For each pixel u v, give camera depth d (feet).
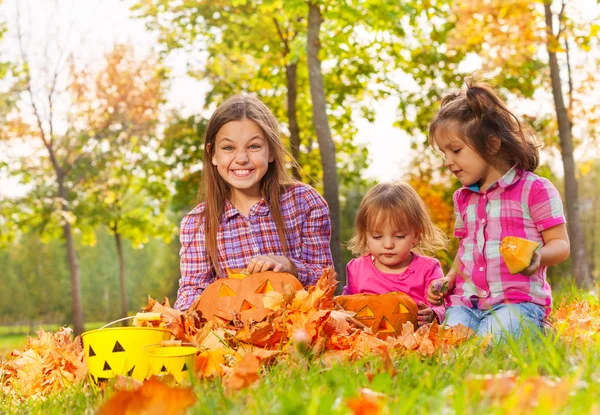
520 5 37.52
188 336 10.01
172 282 140.56
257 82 48.70
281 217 14.28
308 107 49.55
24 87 60.34
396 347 9.75
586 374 5.86
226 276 14.11
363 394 5.41
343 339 9.59
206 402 5.89
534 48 39.27
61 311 153.17
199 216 14.46
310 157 50.14
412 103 49.78
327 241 14.76
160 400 5.83
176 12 47.93
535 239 12.75
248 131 13.69
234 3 41.78
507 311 12.39
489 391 5.14
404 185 14.39
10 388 10.82
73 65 60.80
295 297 9.73
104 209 64.59
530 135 13.35
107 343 8.86
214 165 14.33
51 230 61.72
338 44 36.81
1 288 142.51
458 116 12.77
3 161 61.11
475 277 13.05
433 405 5.07
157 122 61.52
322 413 4.84
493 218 12.96
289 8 32.48
